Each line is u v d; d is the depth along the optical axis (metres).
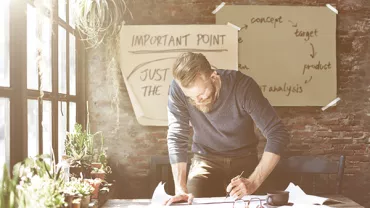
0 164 2.00
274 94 4.23
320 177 4.26
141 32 4.15
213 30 4.16
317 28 4.24
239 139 2.63
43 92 2.48
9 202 1.54
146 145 4.24
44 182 1.75
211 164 2.68
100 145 4.21
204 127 2.62
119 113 4.22
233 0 4.21
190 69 2.18
